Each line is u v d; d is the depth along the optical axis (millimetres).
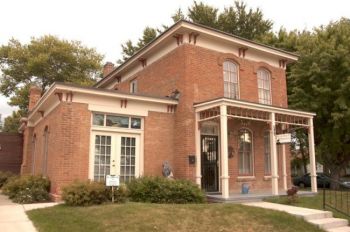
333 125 19750
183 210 9727
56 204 11008
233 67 16078
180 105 14320
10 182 15781
